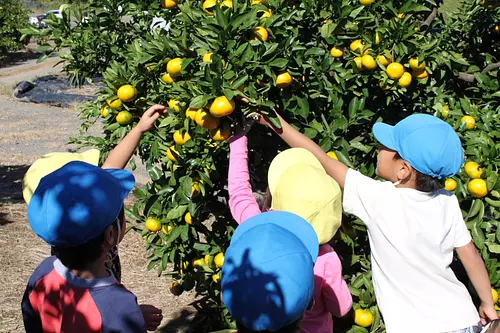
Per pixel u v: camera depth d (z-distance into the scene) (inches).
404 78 123.9
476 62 165.0
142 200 148.8
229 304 63.8
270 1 119.0
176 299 222.8
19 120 574.2
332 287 88.2
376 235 94.8
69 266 73.2
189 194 123.9
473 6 159.6
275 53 103.8
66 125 556.4
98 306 71.5
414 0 133.6
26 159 433.1
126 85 118.9
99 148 177.0
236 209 94.6
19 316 198.4
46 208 70.1
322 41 132.2
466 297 94.0
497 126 129.3
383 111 137.6
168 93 111.5
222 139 103.1
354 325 122.1
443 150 90.3
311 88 125.2
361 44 125.7
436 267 92.2
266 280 62.8
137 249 270.5
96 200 70.6
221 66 97.0
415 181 93.8
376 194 95.1
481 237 119.2
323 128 127.0
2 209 314.3
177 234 136.0
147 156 157.2
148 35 127.0
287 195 84.7
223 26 100.3
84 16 184.2
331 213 85.3
